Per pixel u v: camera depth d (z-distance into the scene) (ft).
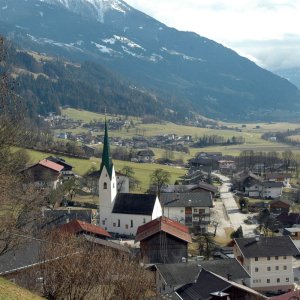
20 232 196.54
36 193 220.02
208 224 467.11
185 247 341.00
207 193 481.87
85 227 322.14
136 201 430.61
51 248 173.99
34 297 144.66
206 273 244.01
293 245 333.62
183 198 474.49
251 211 548.72
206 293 223.51
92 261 168.04
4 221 180.75
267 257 325.62
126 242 392.88
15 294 140.56
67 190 524.52
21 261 195.52
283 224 474.49
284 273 328.70
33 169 518.37
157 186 578.66
